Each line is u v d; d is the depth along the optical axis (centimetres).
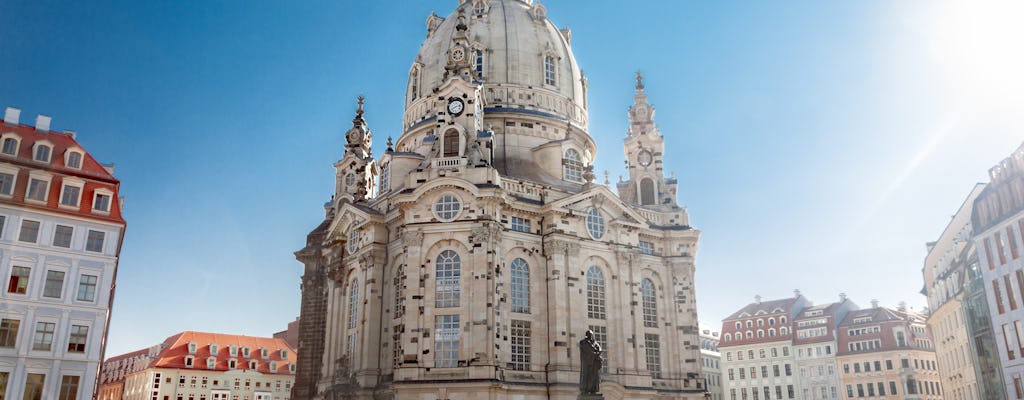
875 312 14688
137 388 13988
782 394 15100
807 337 15112
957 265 8694
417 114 9975
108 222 7294
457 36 9012
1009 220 6994
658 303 9044
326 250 9644
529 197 8338
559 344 7744
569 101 10075
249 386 14138
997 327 7412
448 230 7656
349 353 8381
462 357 7244
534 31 10188
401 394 7144
